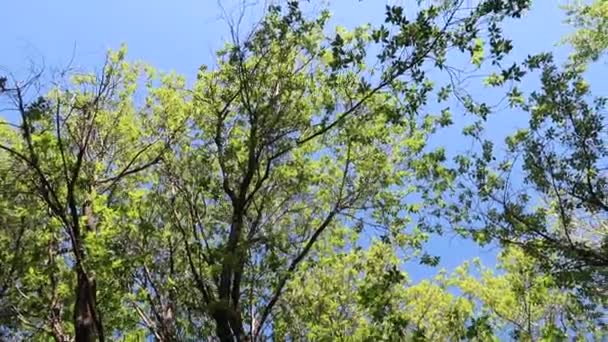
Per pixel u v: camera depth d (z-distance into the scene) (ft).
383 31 34.91
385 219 46.39
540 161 40.29
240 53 40.91
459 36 34.35
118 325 41.34
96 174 44.09
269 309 40.81
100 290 39.06
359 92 39.01
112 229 39.11
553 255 40.86
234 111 44.65
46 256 39.22
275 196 47.24
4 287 37.86
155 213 44.42
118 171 47.42
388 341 37.17
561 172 40.11
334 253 48.60
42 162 37.65
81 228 38.37
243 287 42.22
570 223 41.32
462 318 47.29
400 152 46.44
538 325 50.88
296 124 41.60
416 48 34.94
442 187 43.60
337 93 43.06
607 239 40.55
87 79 47.03
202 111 46.16
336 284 48.60
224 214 46.52
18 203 38.86
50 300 40.24
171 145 46.37
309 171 46.78
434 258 45.44
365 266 48.21
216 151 45.14
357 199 47.09
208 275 41.55
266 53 41.27
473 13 33.71
